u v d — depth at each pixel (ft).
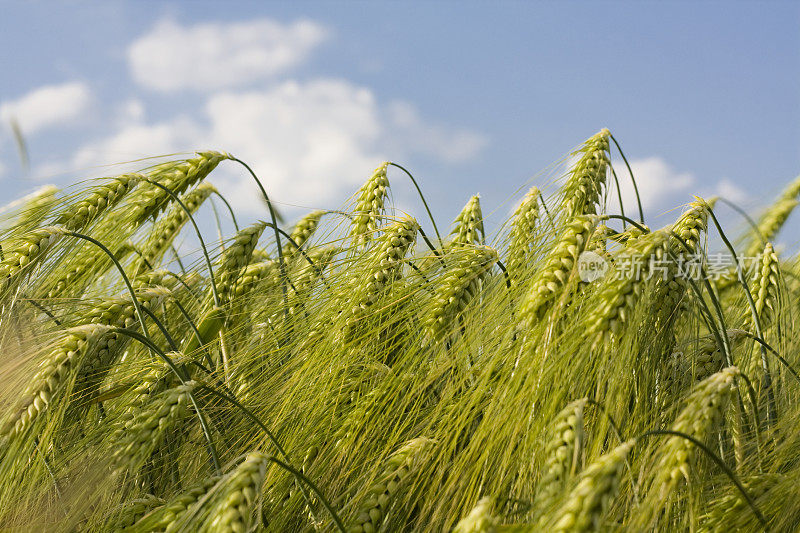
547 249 3.61
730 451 3.68
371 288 3.80
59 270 4.05
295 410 3.75
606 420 3.29
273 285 4.25
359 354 3.78
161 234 4.62
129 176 4.11
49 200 4.06
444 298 3.68
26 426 3.46
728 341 3.61
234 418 3.89
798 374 3.87
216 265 4.34
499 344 3.51
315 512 3.57
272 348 4.00
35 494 3.58
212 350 4.19
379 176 4.31
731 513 3.38
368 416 3.63
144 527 3.31
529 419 3.29
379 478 3.48
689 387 3.67
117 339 3.86
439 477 3.43
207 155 4.27
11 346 3.76
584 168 4.07
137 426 3.53
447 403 3.60
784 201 4.95
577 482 3.10
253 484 3.21
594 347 3.27
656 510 3.21
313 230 4.71
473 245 3.81
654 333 3.52
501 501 3.31
